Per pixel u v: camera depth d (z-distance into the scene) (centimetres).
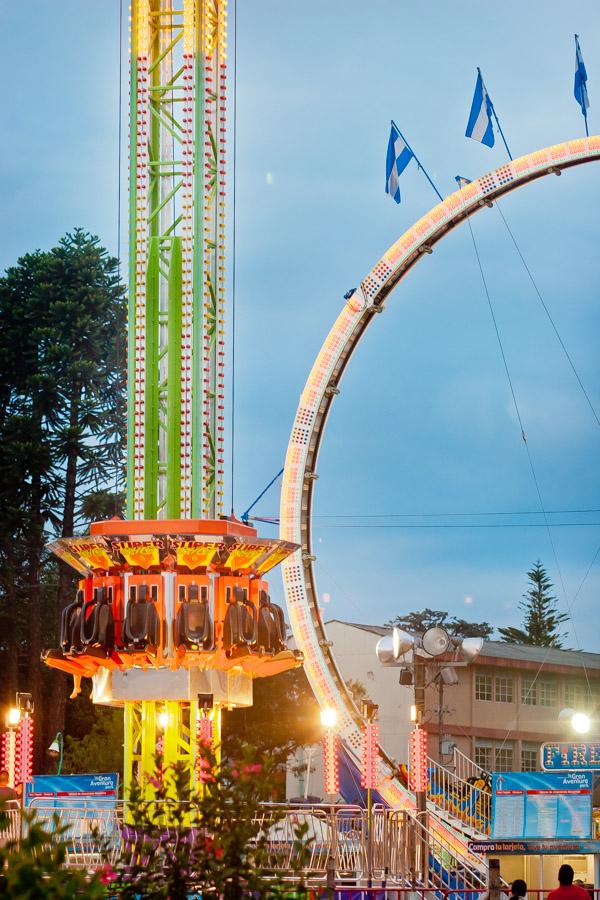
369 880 2806
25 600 6631
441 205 4559
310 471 4544
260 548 3403
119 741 5719
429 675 6312
